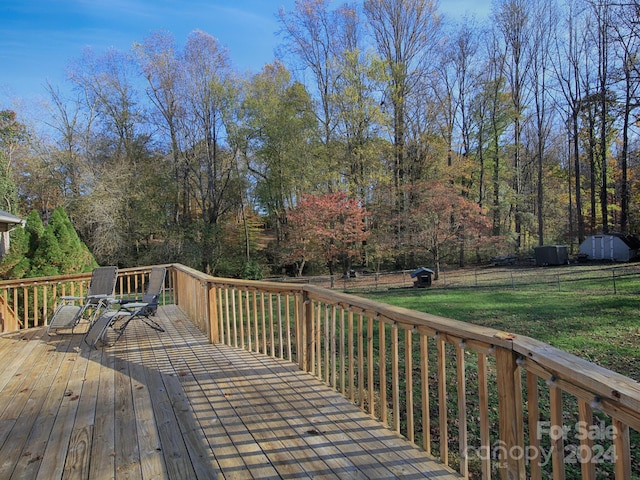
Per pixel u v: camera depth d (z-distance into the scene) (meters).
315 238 16.77
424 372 2.18
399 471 2.03
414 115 19.61
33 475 2.04
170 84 19.20
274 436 2.42
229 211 21.56
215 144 20.41
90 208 16.86
